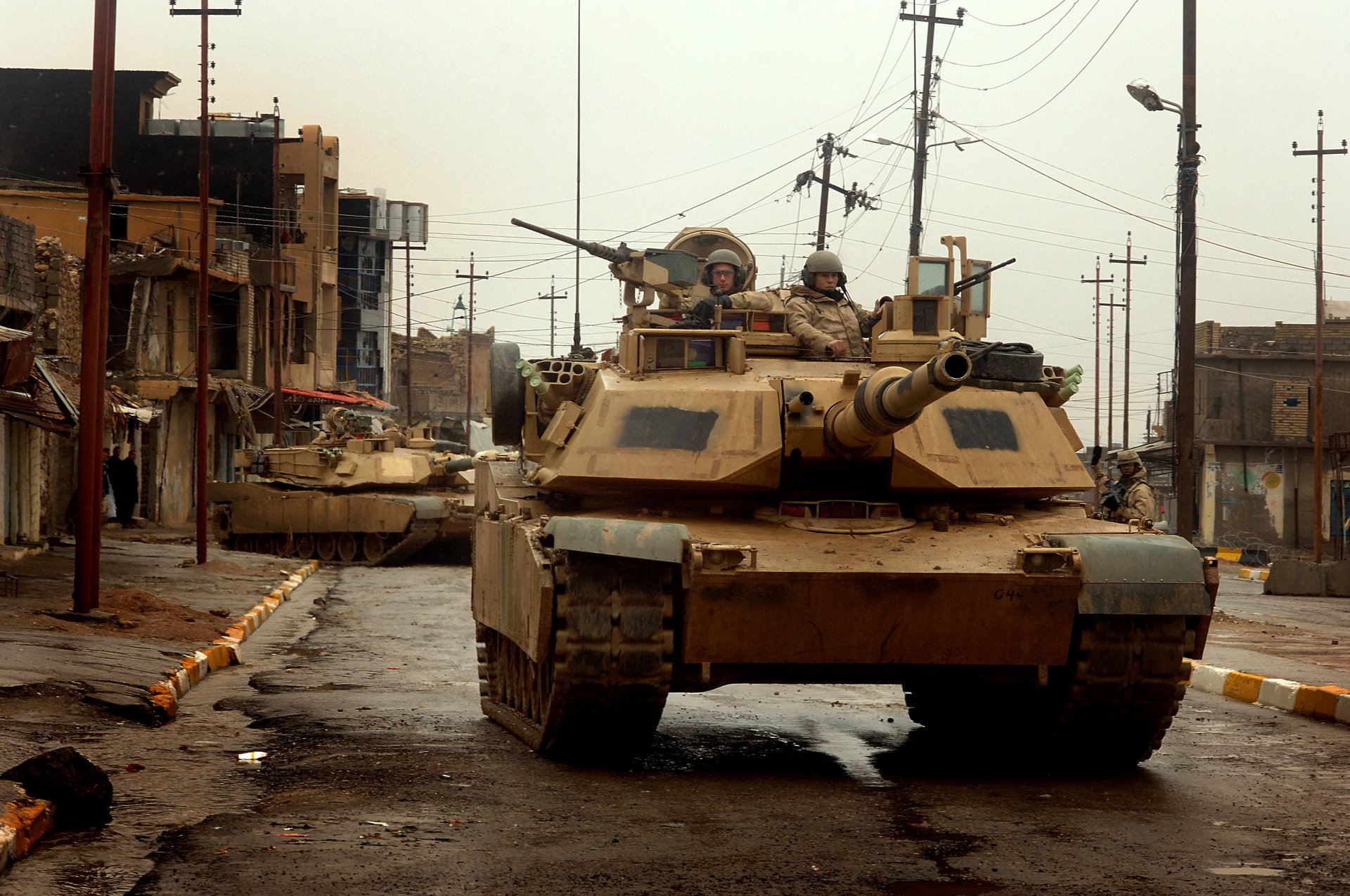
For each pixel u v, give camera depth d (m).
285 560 29.81
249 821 7.36
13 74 55.12
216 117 58.12
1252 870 6.64
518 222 12.98
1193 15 21.81
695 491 10.16
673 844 7.02
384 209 68.31
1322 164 38.28
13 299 24.77
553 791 8.38
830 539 9.44
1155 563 8.87
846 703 13.12
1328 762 10.08
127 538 33.94
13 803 6.65
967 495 10.49
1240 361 48.56
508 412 11.52
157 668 12.52
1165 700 9.12
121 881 6.06
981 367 7.94
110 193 15.11
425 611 21.17
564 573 8.78
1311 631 19.88
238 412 43.38
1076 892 6.19
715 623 8.77
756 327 11.48
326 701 12.11
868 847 7.02
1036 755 9.84
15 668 11.04
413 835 7.11
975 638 8.98
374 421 57.88
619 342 11.38
